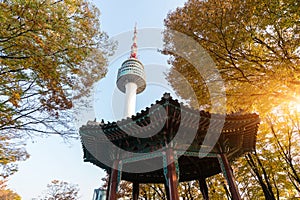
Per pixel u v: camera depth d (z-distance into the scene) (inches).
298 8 283.9
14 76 343.3
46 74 325.7
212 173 494.6
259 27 333.7
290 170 734.5
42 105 379.9
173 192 312.5
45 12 280.4
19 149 501.4
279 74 334.0
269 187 700.0
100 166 490.3
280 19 313.0
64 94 375.6
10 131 420.8
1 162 473.7
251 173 804.6
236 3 327.0
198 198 869.8
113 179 390.6
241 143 438.6
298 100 391.2
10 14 261.1
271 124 731.4
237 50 365.7
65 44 322.0
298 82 342.6
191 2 392.2
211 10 350.6
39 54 300.7
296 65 336.8
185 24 394.9
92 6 359.3
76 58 345.4
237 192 356.8
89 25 357.4
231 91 416.8
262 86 385.1
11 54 300.2
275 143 748.6
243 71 386.6
